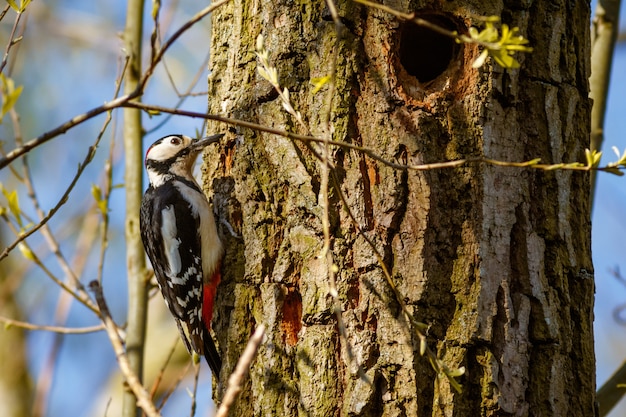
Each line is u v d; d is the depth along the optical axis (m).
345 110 8.76
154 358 15.62
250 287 9.16
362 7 8.90
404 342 8.31
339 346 8.50
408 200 8.58
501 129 8.80
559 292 8.73
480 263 8.46
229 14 9.79
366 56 8.85
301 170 8.88
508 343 8.38
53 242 10.92
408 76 8.91
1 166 6.68
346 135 8.73
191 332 10.68
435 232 8.53
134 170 11.60
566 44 9.25
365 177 8.67
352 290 8.55
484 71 8.76
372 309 8.43
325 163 7.04
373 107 8.74
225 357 9.21
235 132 9.54
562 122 9.06
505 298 8.46
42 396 13.99
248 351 5.62
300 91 9.05
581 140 9.23
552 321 8.55
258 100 9.27
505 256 8.57
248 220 9.27
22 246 10.33
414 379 8.24
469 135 8.70
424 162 8.60
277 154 9.06
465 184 8.62
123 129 11.73
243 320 9.15
